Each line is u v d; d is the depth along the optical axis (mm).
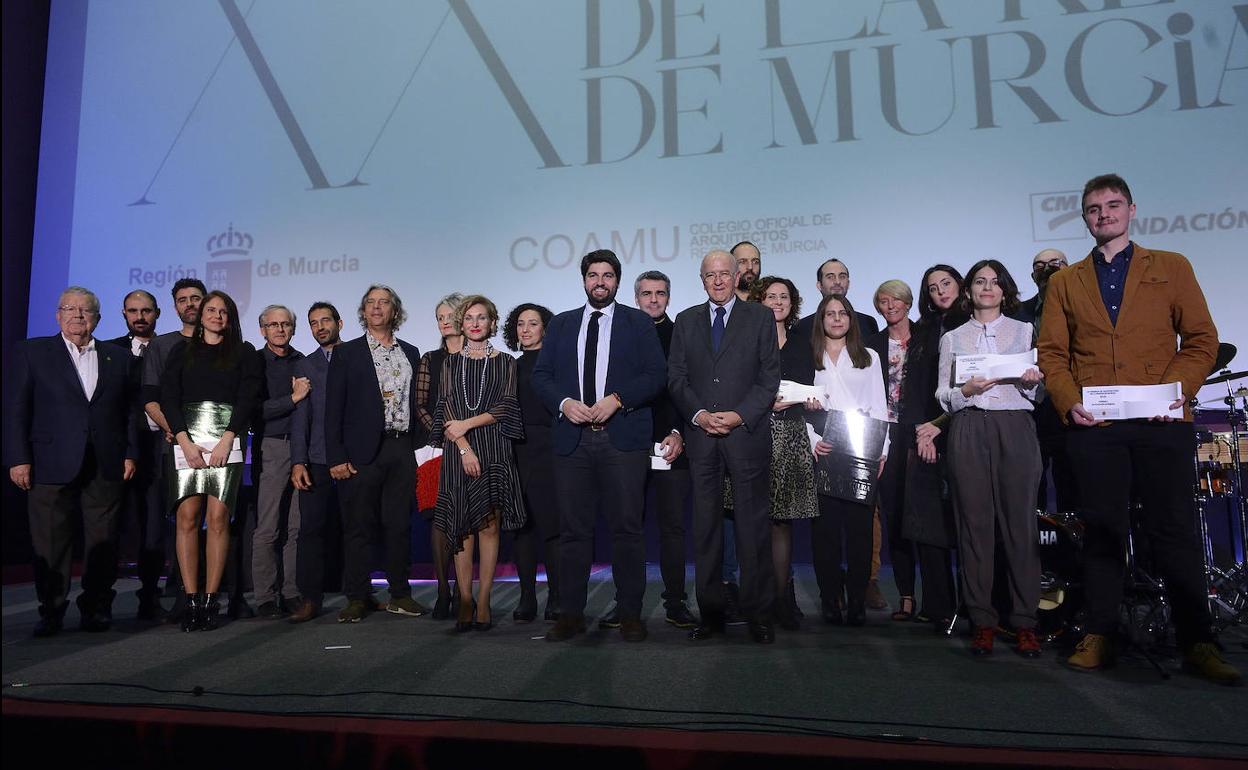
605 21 5336
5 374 5695
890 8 4965
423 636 3037
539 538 3826
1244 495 3441
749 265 3719
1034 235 4688
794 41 5074
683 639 2904
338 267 5496
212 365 3432
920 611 3305
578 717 1874
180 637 3096
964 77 4836
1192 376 2295
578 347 3023
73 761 1940
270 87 5703
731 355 2914
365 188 5520
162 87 5844
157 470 3746
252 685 2230
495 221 5355
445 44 5520
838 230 4930
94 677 2354
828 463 3223
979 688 2141
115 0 5977
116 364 3510
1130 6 4652
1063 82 4707
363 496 3566
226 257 5637
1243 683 2180
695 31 5211
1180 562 2303
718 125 5129
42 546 3262
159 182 5773
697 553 2902
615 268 3057
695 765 1653
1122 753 1604
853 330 3344
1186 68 4562
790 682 2213
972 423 2686
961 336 2838
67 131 5938
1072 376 2518
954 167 4809
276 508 3701
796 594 4164
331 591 4496
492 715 1896
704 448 2896
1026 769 1563
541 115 5359
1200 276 4469
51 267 5844
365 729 1807
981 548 2631
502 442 3273
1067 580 2805
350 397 3590
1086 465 2434
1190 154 4523
